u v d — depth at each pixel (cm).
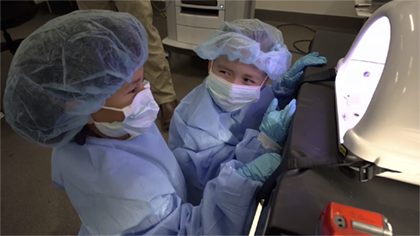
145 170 54
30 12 189
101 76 43
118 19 47
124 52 45
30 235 112
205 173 77
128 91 50
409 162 35
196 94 81
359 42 57
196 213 59
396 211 36
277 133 62
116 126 52
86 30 42
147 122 57
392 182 40
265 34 71
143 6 136
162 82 159
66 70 41
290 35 241
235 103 75
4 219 117
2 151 146
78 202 52
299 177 40
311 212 36
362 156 37
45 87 42
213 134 75
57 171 55
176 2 170
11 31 270
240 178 54
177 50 186
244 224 55
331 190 39
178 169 68
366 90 55
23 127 46
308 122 51
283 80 83
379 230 29
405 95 32
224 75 72
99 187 50
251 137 71
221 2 159
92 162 51
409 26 34
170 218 53
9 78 43
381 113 34
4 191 127
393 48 35
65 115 45
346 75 59
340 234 29
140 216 50
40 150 148
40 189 128
